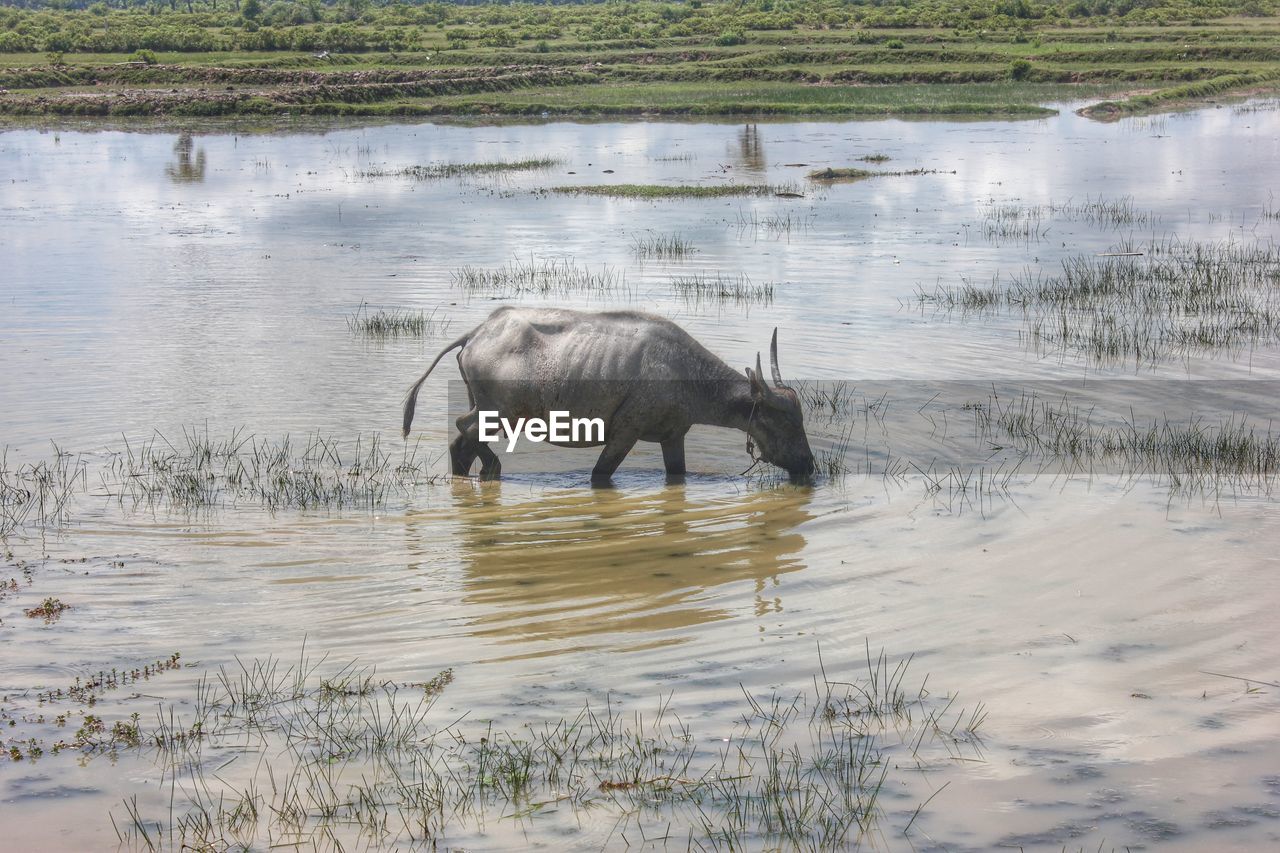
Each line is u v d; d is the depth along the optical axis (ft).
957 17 260.42
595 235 78.59
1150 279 62.28
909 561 28.63
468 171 115.65
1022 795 18.53
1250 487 33.24
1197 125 150.30
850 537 30.40
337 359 47.80
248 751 20.21
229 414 40.93
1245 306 55.93
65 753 20.10
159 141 146.61
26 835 17.75
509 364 35.04
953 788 18.76
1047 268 65.87
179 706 21.74
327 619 25.71
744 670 23.06
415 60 221.25
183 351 48.83
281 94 180.96
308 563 28.96
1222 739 20.03
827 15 266.16
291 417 40.75
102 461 36.17
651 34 256.11
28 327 52.90
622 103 178.40
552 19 308.19
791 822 17.88
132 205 94.43
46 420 39.88
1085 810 18.08
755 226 81.87
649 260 69.15
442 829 17.88
